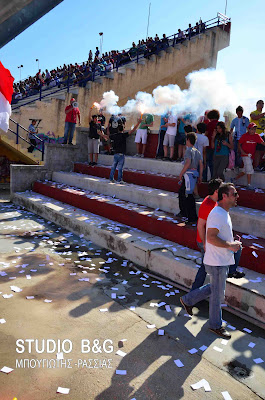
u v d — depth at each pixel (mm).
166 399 2680
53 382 2814
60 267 5402
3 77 2070
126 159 9930
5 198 11438
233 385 2883
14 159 14141
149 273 5262
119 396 2688
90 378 2887
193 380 2920
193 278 4668
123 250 5949
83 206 8273
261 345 3498
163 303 4324
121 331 3652
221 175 6727
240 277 4191
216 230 3391
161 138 9406
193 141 5664
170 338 3559
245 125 7285
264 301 3828
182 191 5891
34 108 18125
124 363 3111
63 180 10523
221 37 20797
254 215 5422
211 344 3480
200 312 4180
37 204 8914
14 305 4098
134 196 7766
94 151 10695
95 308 4137
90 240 6844
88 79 18625
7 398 2605
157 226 6156
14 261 5520
